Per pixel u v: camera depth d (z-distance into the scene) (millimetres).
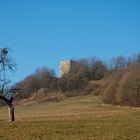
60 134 44031
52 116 98250
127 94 165375
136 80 164500
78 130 47250
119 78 178875
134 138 40594
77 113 114875
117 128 48938
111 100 175625
